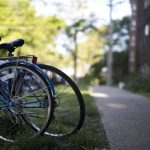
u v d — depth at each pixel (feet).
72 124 17.43
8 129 16.80
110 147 16.35
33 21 62.03
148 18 129.18
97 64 250.78
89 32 209.87
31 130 16.72
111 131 19.94
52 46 79.10
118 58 231.91
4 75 16.67
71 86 16.58
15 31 57.21
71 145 14.97
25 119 16.83
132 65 159.53
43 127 16.19
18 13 59.41
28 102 16.48
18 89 16.60
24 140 15.05
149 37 128.77
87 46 250.37
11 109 16.71
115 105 37.11
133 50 159.43
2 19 55.31
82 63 250.57
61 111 17.58
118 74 231.50
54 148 14.51
